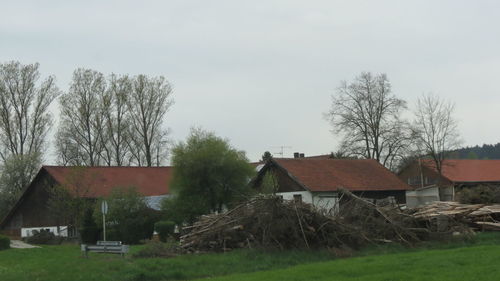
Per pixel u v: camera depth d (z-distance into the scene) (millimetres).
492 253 19312
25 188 55469
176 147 40562
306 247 22969
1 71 57188
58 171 49188
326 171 49594
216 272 19047
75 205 40969
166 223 36656
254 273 17672
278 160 49094
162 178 56625
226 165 39906
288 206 23547
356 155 61594
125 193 39125
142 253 22125
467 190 37094
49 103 59688
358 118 61656
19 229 52719
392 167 61906
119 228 38062
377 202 28328
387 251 23094
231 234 23891
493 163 74938
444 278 14398
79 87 59594
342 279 14930
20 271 19406
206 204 39375
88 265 19609
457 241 25297
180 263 19891
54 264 20516
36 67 58625
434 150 58938
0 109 57031
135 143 62594
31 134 58969
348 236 23922
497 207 30422
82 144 60406
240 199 38500
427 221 27109
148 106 61750
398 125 60312
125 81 61094
